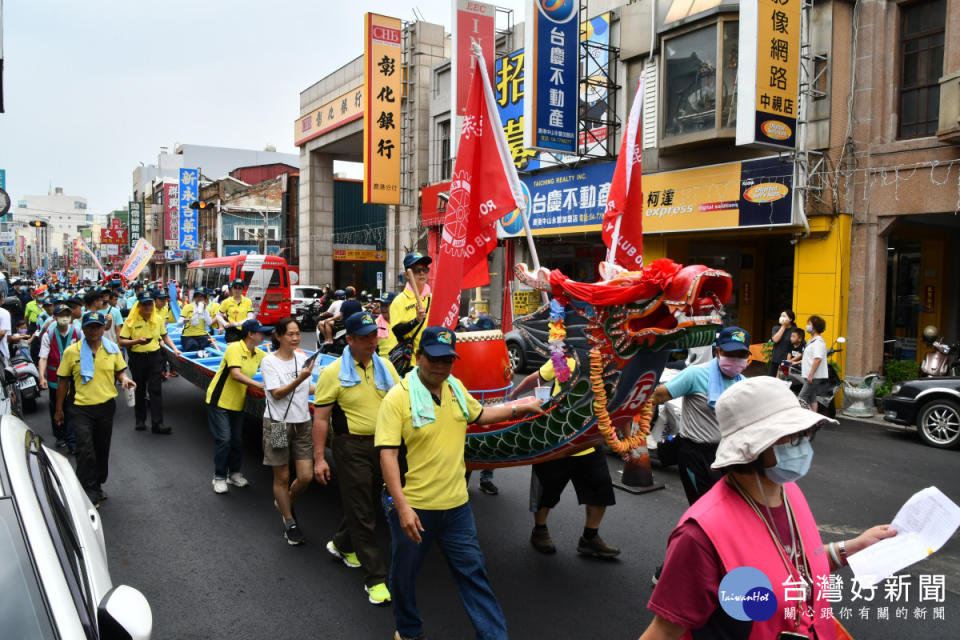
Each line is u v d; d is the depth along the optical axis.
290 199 38.62
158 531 5.60
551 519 5.92
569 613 4.23
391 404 3.45
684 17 11.92
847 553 2.12
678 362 9.50
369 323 4.45
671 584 1.86
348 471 4.46
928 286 12.45
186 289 31.30
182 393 11.81
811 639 1.87
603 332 3.58
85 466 6.00
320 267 29.80
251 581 4.71
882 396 10.33
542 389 4.64
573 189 14.65
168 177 62.81
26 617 2.07
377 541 5.44
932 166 9.52
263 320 23.38
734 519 1.86
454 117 15.52
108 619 2.18
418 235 21.58
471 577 3.48
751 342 14.57
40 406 10.42
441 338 3.42
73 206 133.00
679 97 12.30
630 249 5.16
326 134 27.31
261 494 6.59
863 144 10.27
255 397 6.61
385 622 4.17
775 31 9.80
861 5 10.22
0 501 2.44
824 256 10.47
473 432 4.51
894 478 7.16
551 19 12.76
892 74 10.11
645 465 6.73
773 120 9.94
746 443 1.80
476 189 4.96
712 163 11.98
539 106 12.79
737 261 14.76
